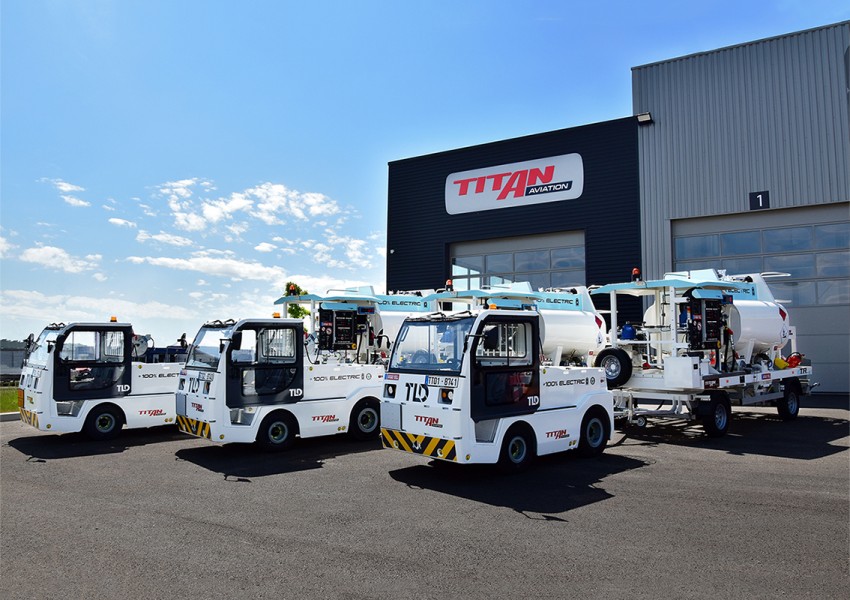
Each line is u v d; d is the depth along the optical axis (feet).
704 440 33.71
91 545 16.87
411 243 73.36
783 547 16.62
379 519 19.22
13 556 16.05
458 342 24.31
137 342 36.86
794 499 21.47
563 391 27.86
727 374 35.53
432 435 24.21
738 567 15.21
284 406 30.32
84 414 33.35
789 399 41.75
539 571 14.97
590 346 39.75
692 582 14.32
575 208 63.62
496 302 38.78
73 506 20.77
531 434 26.08
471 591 13.83
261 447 29.71
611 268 61.36
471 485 23.58
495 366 24.75
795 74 54.60
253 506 20.74
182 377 31.68
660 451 30.48
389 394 26.48
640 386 35.17
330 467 26.86
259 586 14.08
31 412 33.81
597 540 17.22
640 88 61.57
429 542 17.07
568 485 23.58
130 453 30.22
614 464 27.40
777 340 41.60
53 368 32.63
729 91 57.31
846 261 52.80
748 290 41.96
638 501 21.27
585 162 63.41
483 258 70.03
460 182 70.59
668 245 59.06
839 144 52.42
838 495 22.02
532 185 66.03
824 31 53.57
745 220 56.85
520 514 19.76
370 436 33.35
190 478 24.86
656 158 60.08
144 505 20.88
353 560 15.69
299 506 20.71
